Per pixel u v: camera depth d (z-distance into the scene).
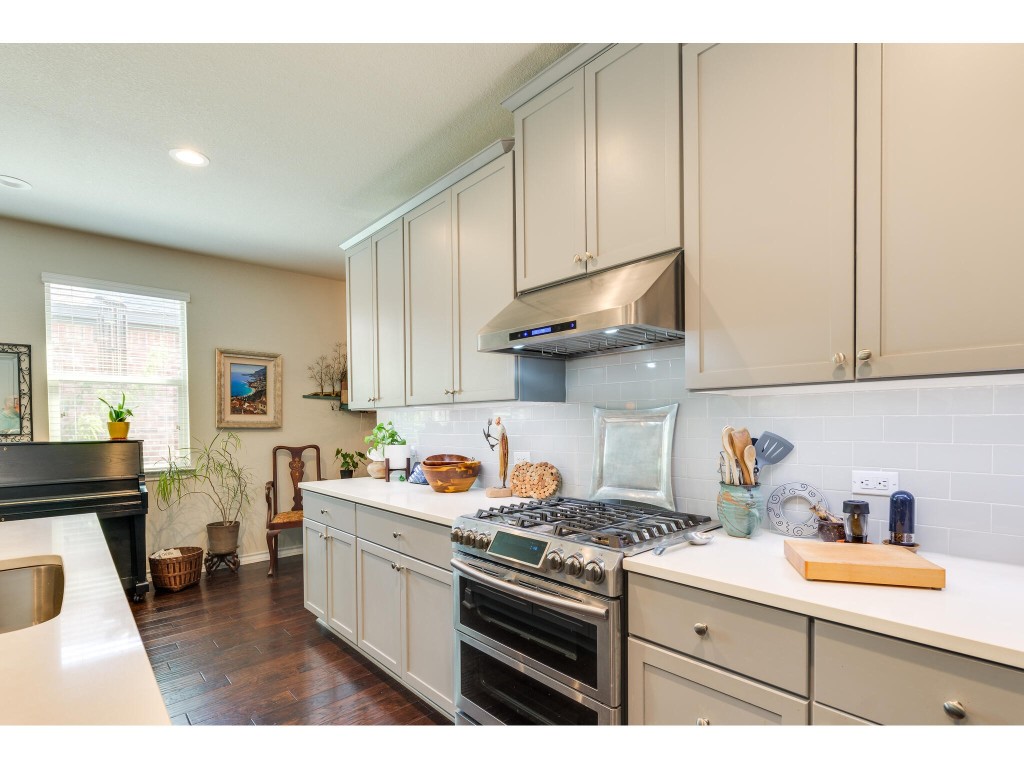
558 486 2.39
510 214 2.17
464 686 1.87
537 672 1.58
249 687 2.34
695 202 1.56
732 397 1.83
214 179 2.88
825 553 1.26
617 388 2.20
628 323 1.47
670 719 1.29
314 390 4.92
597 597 1.43
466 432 2.99
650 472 2.02
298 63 1.94
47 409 3.55
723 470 1.67
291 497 4.70
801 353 1.33
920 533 1.43
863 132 1.24
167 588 3.64
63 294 3.64
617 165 1.76
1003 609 1.00
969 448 1.37
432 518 2.06
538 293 2.04
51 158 2.62
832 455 1.60
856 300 1.25
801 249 1.34
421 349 2.69
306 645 2.77
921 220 1.16
